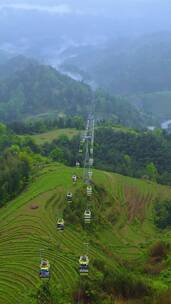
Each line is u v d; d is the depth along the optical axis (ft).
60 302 200.85
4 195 423.23
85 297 208.64
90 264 280.31
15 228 347.97
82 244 333.62
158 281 247.29
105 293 214.28
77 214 380.17
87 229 368.89
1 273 272.10
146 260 318.86
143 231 422.82
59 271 272.72
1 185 433.07
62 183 452.76
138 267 301.22
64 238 337.52
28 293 241.55
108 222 410.11
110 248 354.54
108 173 558.15
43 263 264.93
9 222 360.48
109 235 384.88
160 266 289.94
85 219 374.84
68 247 323.16
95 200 426.51
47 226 353.10
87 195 420.36
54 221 363.35
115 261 314.14
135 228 425.69
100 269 274.57
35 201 402.72
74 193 420.77
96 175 533.96
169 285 236.43
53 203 399.03
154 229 432.66
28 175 484.74
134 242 387.34
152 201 502.38
